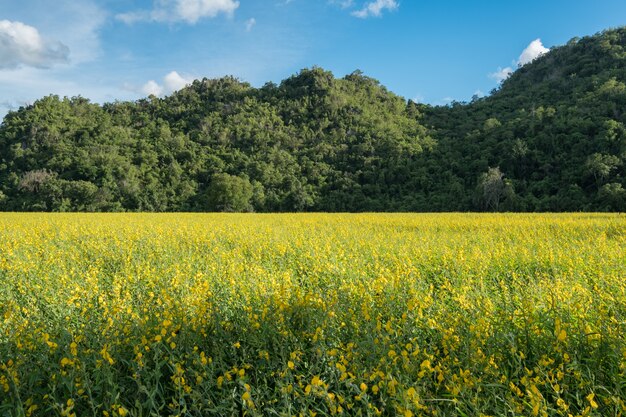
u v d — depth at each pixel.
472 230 16.53
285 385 3.33
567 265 8.05
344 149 93.00
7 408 3.31
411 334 4.21
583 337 3.77
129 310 4.82
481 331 4.00
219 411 3.21
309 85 137.62
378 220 24.55
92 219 27.88
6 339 4.36
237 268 7.62
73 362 3.55
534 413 2.66
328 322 4.36
